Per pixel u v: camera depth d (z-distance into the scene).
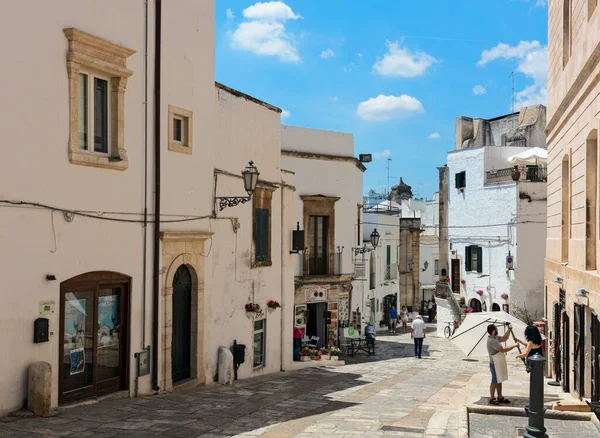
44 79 9.96
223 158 15.54
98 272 11.12
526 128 38.66
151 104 12.39
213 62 14.48
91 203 10.90
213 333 14.83
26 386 9.62
